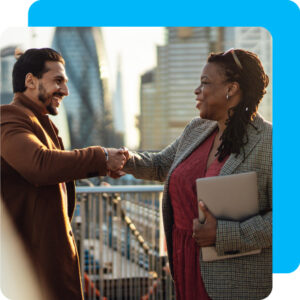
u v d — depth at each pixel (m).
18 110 1.83
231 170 1.83
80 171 1.81
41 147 1.77
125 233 3.43
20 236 1.84
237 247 1.78
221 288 1.85
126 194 3.38
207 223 1.81
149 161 2.35
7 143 1.76
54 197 1.88
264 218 1.81
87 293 3.49
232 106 1.88
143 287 3.49
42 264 1.85
